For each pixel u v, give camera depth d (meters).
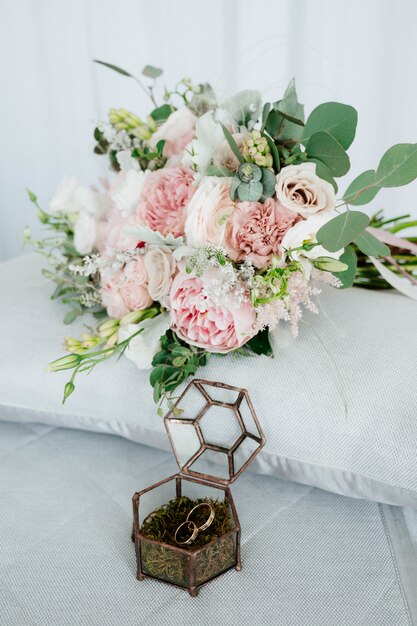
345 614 0.41
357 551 0.46
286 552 0.46
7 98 1.12
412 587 0.43
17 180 1.19
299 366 0.50
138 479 0.53
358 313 0.54
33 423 0.62
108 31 1.07
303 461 0.48
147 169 0.58
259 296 0.48
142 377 0.53
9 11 1.06
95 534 0.47
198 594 0.43
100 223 0.62
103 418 0.55
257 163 0.49
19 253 1.23
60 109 1.14
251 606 0.42
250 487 0.52
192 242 0.50
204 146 0.51
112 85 1.11
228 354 0.52
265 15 0.98
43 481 0.53
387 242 0.67
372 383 0.47
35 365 0.56
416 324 0.53
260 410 0.49
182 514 0.45
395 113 1.00
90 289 0.62
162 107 0.66
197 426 0.50
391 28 0.94
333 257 0.51
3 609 0.42
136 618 0.41
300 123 0.50
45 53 1.10
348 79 1.00
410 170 0.46
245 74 1.02
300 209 0.48
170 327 0.52
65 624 0.41
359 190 0.49
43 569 0.45
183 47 1.06
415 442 0.44
